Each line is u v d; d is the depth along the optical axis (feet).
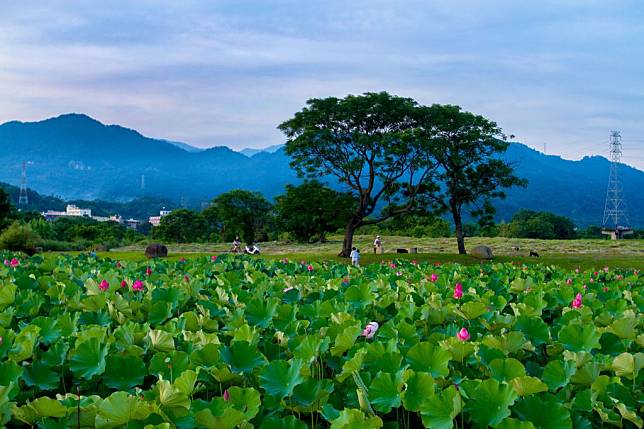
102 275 25.03
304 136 95.25
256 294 21.90
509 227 267.18
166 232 263.49
